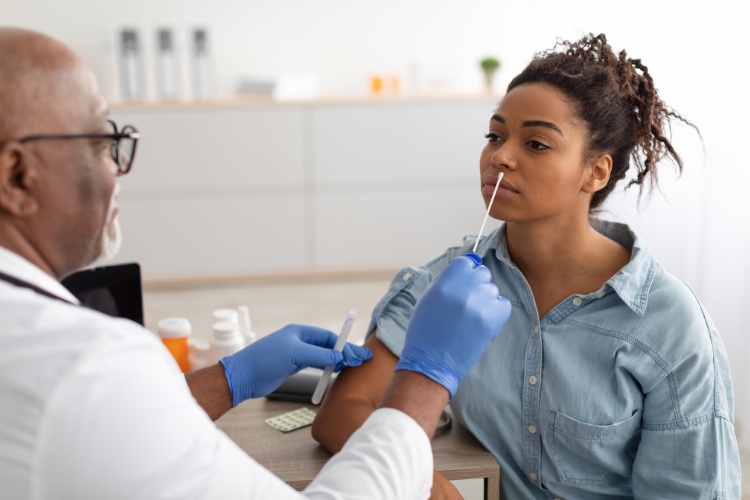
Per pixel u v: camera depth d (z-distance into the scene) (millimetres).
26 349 753
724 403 1190
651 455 1195
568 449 1233
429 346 997
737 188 2678
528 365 1252
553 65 1200
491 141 1240
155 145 3879
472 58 4379
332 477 890
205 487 789
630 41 3080
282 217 4039
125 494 750
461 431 1348
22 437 729
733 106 2678
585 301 1235
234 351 1642
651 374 1186
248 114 3908
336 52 4293
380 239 4125
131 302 1587
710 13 2818
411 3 4289
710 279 2799
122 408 750
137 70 3908
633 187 2816
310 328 1335
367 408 1265
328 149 3996
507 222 1304
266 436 1351
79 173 859
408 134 4027
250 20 4203
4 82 817
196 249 4008
